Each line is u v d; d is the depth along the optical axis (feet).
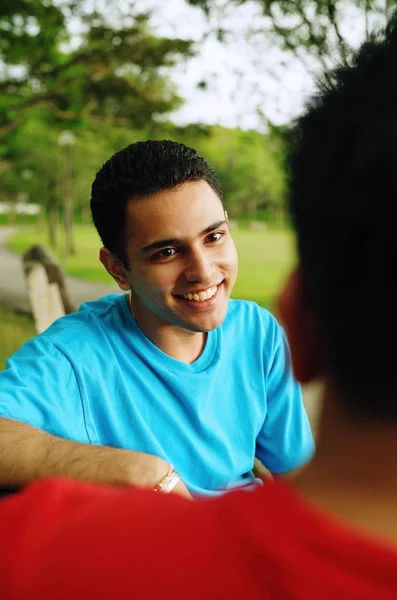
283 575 1.48
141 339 5.62
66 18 36.32
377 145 1.59
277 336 6.15
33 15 36.14
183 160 5.11
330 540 1.48
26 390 5.04
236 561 1.55
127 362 5.55
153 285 5.25
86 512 1.90
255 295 40.98
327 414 1.74
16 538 1.90
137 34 36.81
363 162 1.60
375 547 1.46
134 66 38.55
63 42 39.86
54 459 4.44
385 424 1.62
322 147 1.72
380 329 1.58
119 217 5.21
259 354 6.04
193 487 5.48
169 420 5.53
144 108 41.42
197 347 5.80
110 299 6.24
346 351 1.64
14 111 42.88
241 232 162.40
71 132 54.19
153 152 5.11
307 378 1.86
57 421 5.09
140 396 5.53
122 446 5.42
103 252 5.62
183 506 1.80
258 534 1.56
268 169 178.09
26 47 38.75
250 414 5.90
